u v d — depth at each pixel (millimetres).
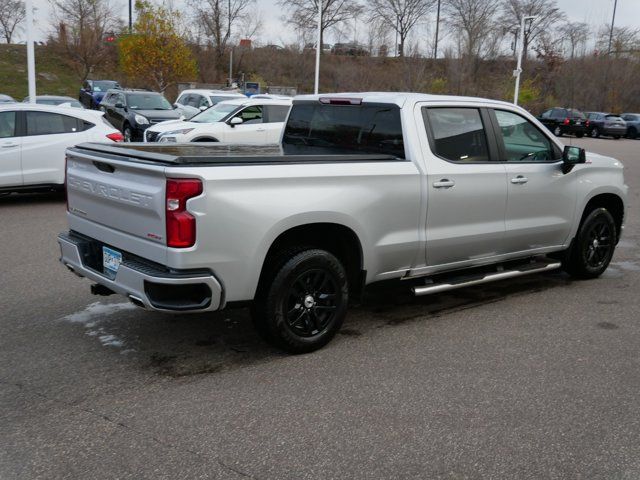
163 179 3912
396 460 3322
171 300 4016
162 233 3969
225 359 4602
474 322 5543
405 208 4980
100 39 39156
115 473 3158
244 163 4145
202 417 3734
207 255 4000
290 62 49750
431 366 4547
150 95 19656
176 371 4379
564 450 3453
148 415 3748
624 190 6969
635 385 4289
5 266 6914
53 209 10367
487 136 5617
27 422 3637
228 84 38719
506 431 3637
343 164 4621
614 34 54125
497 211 5676
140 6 33781
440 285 5383
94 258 4723
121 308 5660
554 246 6414
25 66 45062
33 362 4480
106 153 4555
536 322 5574
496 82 45844
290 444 3457
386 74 46438
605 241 6980
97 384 4152
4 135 10242
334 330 4809
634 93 48188
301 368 4465
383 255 4949
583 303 6168
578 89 48250
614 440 3568
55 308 5621
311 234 4738
